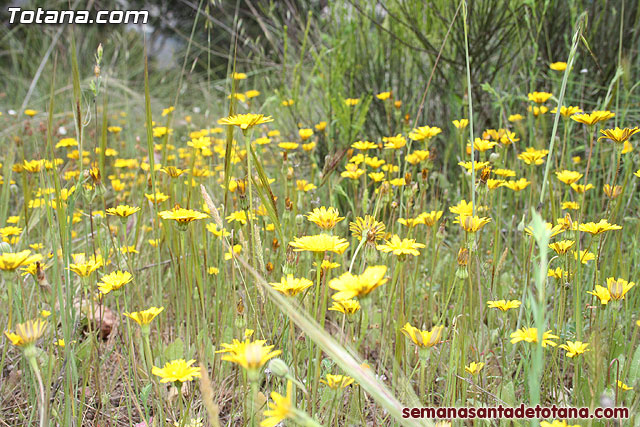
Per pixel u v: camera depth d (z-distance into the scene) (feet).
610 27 10.44
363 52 12.41
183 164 10.64
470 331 4.85
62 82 17.61
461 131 6.61
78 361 5.37
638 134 9.02
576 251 4.86
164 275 7.48
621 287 4.28
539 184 8.69
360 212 7.65
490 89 8.73
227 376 5.51
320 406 4.54
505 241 8.02
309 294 4.76
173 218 4.56
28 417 5.06
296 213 6.45
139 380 5.49
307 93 12.53
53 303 4.24
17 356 5.76
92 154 9.39
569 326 5.68
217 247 6.50
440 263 7.16
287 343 4.93
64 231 4.41
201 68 21.29
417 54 11.54
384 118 11.68
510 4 10.73
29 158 11.18
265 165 10.96
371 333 6.21
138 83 19.31
